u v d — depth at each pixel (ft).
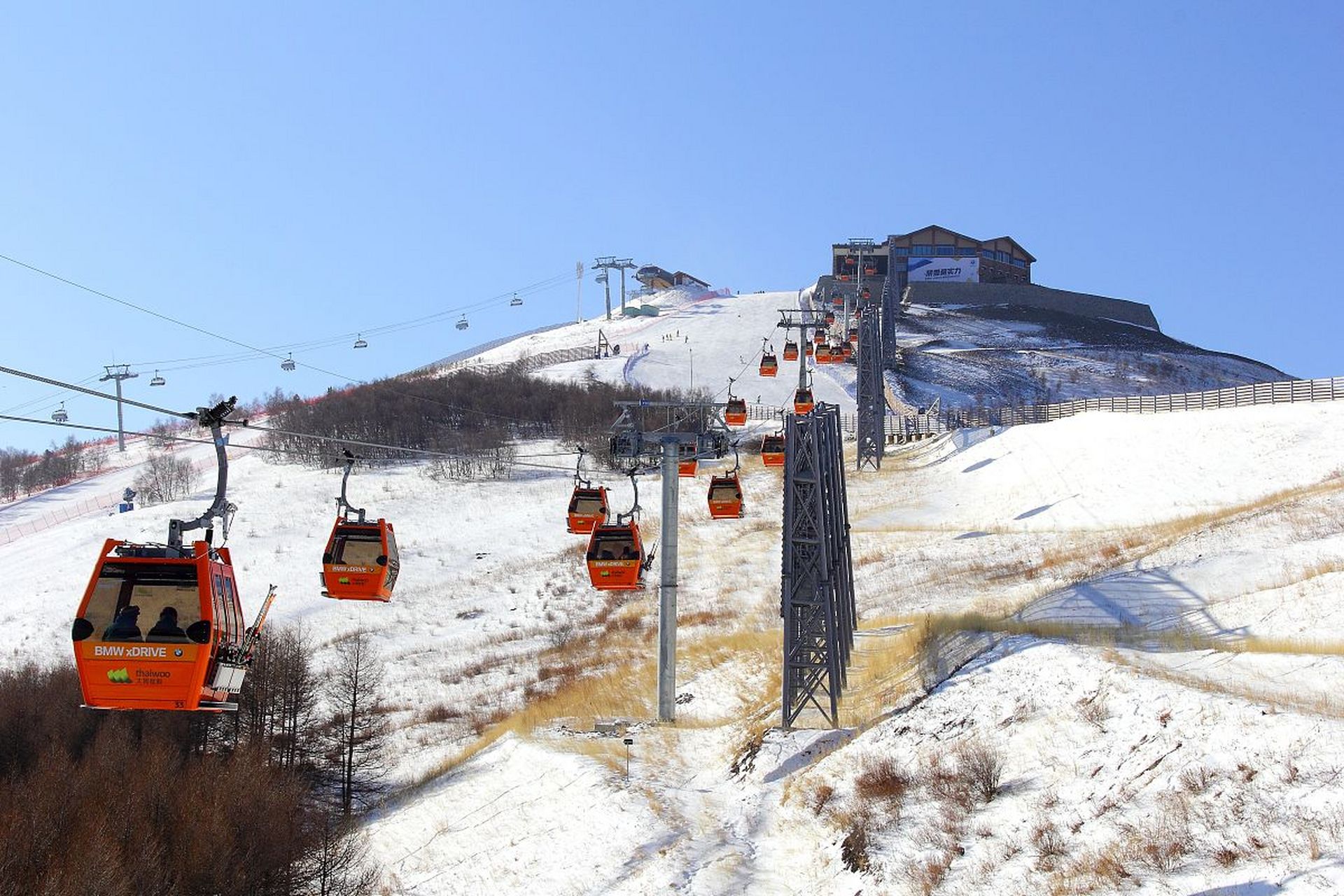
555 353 649.61
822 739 126.00
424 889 128.57
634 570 130.00
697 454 153.38
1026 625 136.05
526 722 172.55
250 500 399.24
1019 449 330.95
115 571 60.18
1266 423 267.59
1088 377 645.51
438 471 411.34
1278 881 65.16
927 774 104.17
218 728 208.95
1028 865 81.15
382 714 210.18
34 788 156.97
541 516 356.38
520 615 268.62
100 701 59.36
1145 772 87.10
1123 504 245.04
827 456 152.25
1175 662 111.34
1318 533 162.50
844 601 152.87
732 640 193.16
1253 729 85.56
